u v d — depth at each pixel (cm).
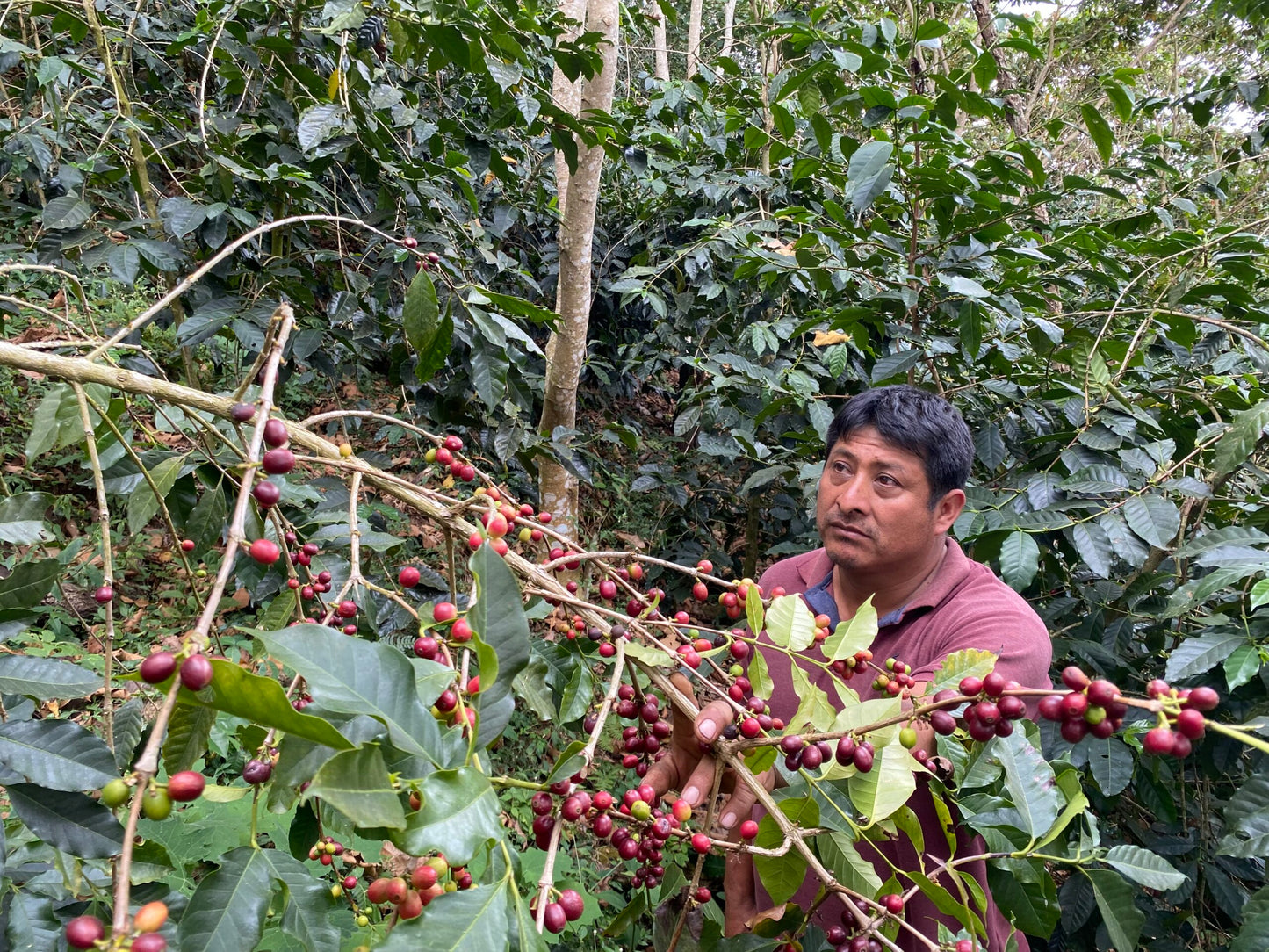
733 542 461
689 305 440
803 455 305
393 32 237
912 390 172
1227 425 213
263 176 219
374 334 303
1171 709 68
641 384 623
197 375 285
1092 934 226
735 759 99
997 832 117
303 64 274
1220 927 247
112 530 359
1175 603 188
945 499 176
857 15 439
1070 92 754
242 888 72
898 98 280
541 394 393
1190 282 275
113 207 240
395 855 219
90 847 81
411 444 424
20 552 320
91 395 106
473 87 394
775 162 316
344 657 66
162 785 55
